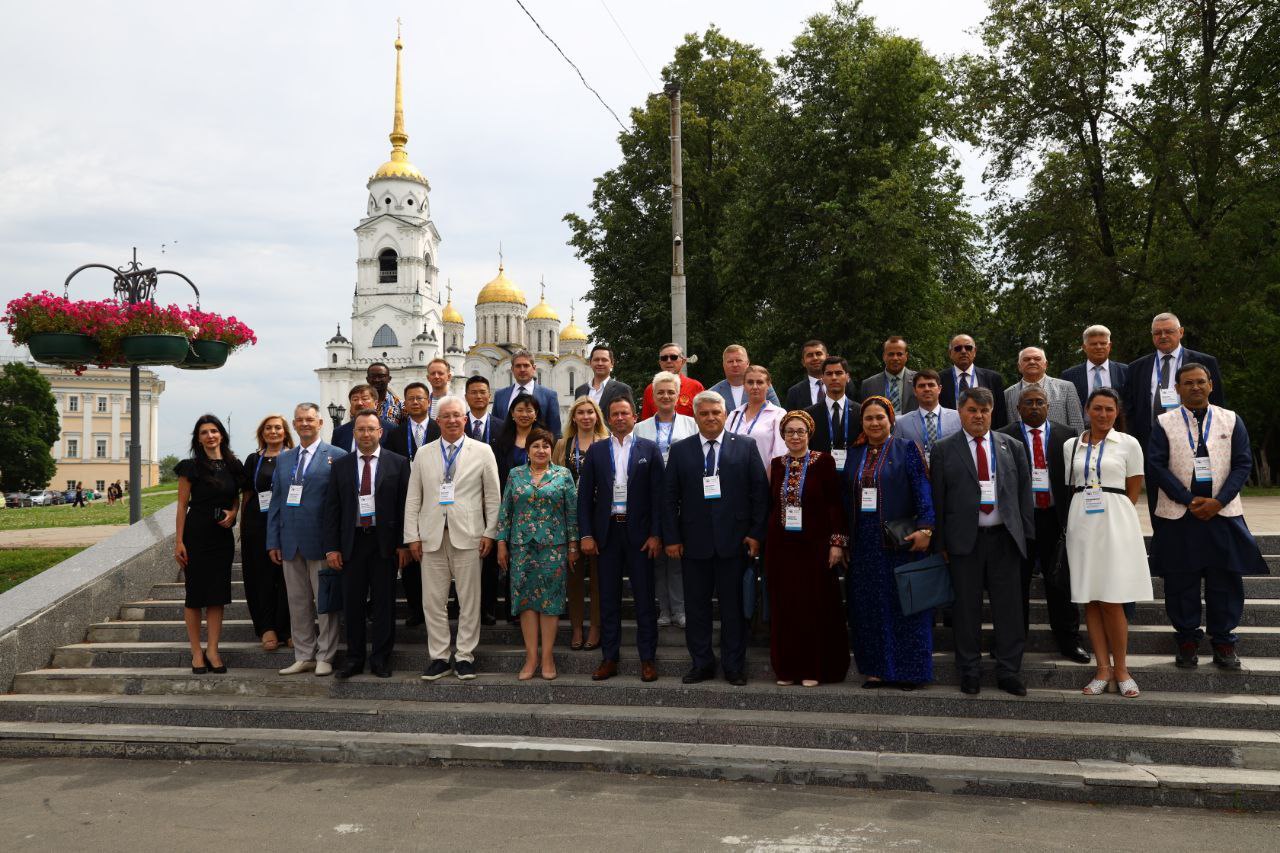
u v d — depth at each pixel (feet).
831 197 70.69
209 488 22.41
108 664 23.43
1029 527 18.81
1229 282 60.03
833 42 72.90
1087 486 18.54
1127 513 18.15
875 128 69.72
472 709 19.49
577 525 21.26
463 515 21.21
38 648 23.17
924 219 68.69
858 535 19.74
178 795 16.70
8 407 190.39
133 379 30.78
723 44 93.25
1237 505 18.48
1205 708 17.17
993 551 18.67
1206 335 62.69
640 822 14.80
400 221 223.51
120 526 47.06
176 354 29.55
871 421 19.79
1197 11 64.64
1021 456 19.15
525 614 20.93
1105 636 18.63
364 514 21.52
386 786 16.96
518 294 255.70
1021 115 68.95
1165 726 17.21
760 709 19.17
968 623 18.62
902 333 71.67
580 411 23.65
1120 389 24.03
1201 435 18.76
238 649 23.11
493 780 17.16
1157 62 66.33
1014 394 24.43
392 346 223.30
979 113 70.79
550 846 13.84
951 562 18.88
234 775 17.87
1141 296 62.18
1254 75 62.13
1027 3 67.67
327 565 21.80
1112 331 64.44
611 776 17.20
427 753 18.24
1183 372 19.22
